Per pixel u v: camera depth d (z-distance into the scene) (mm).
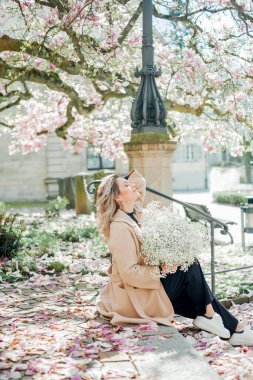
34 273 6324
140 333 3633
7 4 7844
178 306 4086
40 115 13547
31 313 4461
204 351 3619
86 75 8094
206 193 31250
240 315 5055
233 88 8773
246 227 9094
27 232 10094
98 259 7586
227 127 11953
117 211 4012
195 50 9109
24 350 3361
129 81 9227
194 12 8680
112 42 7613
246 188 29500
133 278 3785
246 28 8531
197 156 38562
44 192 24781
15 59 7711
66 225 12023
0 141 24484
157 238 3744
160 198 6418
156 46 9258
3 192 24578
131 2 9156
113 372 2928
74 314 4344
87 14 6980
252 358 3420
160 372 2945
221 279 6422
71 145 15297
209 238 3955
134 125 6504
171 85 10039
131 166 6547
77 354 3264
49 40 8266
